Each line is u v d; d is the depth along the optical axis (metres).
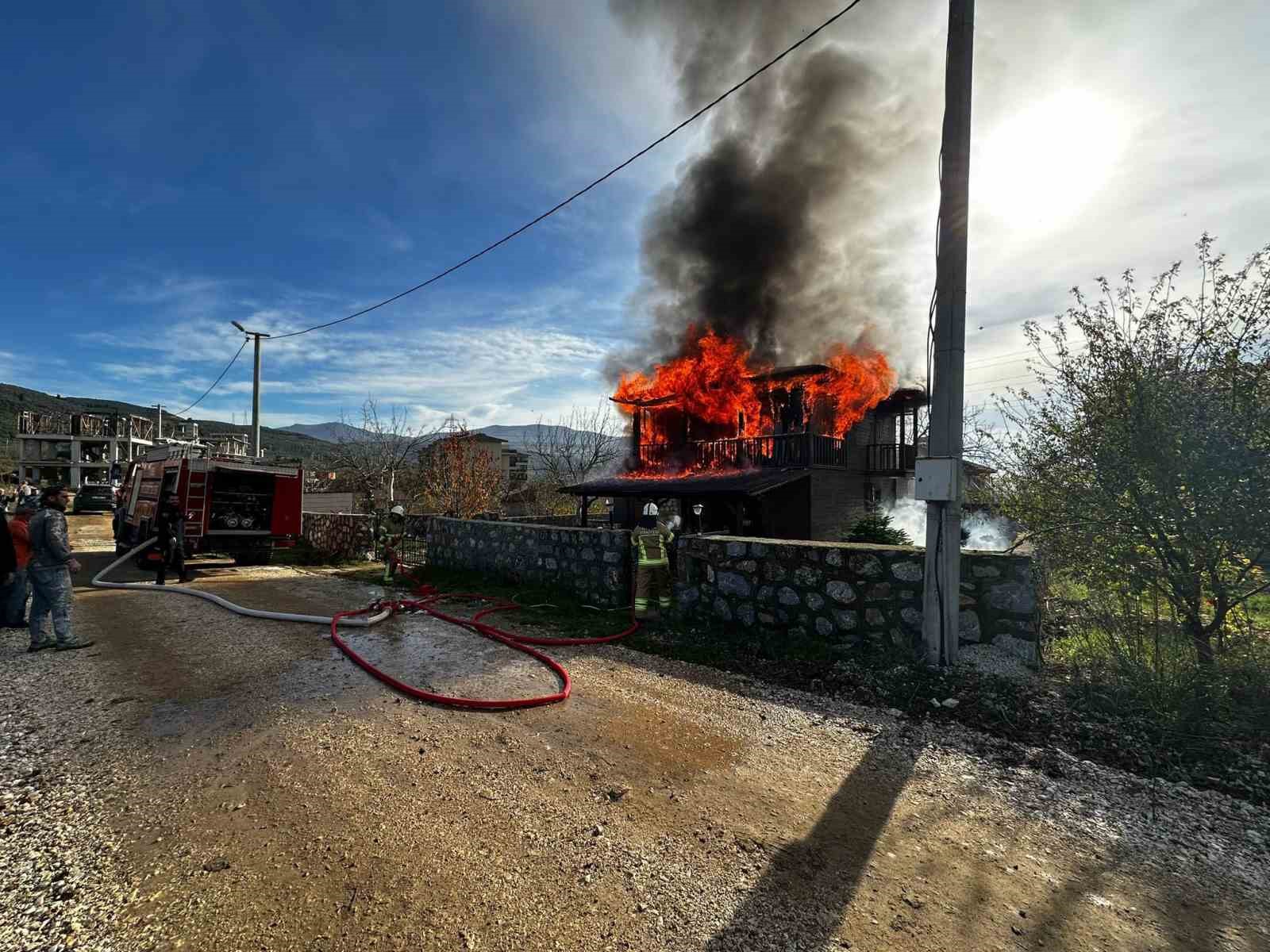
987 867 2.49
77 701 4.52
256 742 3.77
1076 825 2.79
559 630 6.75
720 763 3.46
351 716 4.20
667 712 4.28
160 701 4.54
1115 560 4.61
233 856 2.57
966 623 4.81
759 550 5.99
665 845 2.65
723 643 5.94
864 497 18.23
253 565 13.59
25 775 3.32
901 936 2.09
